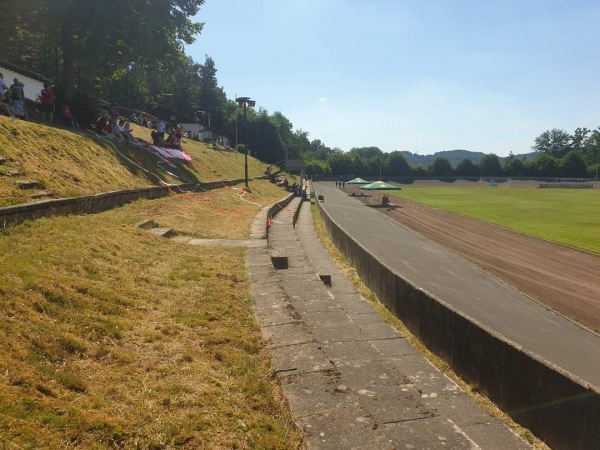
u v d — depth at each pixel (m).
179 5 31.17
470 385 6.87
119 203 15.52
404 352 7.52
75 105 24.97
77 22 27.05
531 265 21.81
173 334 6.20
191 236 14.18
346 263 15.64
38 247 7.66
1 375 3.99
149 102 93.69
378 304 10.97
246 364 5.73
